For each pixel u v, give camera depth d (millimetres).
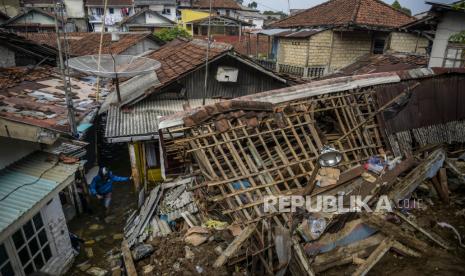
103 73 9906
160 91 11266
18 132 5840
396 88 8070
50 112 8148
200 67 11156
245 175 6172
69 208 9195
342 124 7418
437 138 8141
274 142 7301
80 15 46312
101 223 9258
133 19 38719
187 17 35969
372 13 18281
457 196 7477
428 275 5137
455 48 11648
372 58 15500
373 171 6625
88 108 10547
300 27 19672
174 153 8633
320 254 5535
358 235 5812
